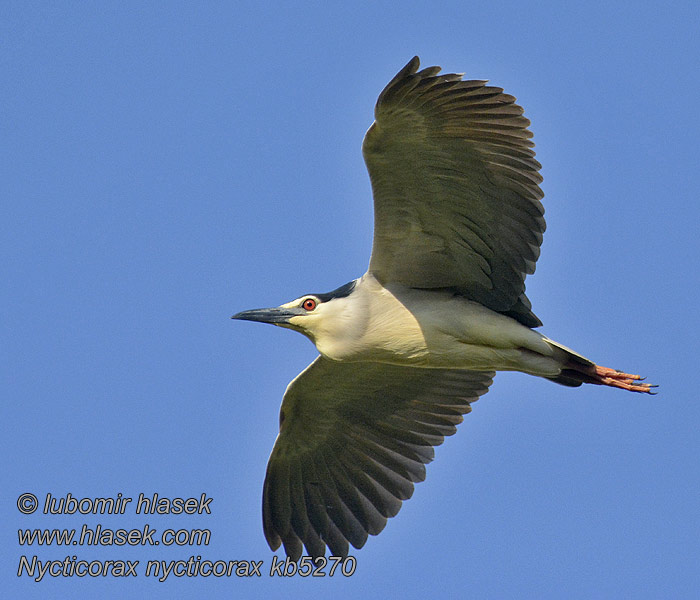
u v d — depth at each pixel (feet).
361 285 46.98
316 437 53.57
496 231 43.96
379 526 53.26
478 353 46.32
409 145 41.29
